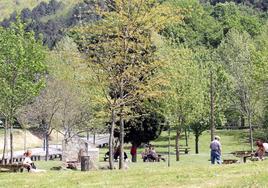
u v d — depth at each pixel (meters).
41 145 80.88
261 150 36.53
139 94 34.03
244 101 65.00
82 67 34.97
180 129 54.59
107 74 33.19
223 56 93.25
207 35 128.62
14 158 52.78
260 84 64.12
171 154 64.44
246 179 19.55
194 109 56.22
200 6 137.50
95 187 20.52
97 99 33.84
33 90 41.78
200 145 82.31
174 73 53.09
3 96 41.41
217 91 73.00
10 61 41.03
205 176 21.72
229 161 39.16
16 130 79.75
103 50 33.22
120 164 33.69
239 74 65.75
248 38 98.12
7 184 22.59
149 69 33.75
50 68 58.12
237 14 138.25
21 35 41.75
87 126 59.03
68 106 57.91
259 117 68.38
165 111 53.75
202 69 70.12
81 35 33.91
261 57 65.25
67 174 25.34
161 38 58.34
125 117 35.69
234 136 89.56
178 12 33.16
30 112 58.69
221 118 72.56
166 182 20.73
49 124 56.00
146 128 51.88
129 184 20.83
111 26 32.69
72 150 46.53
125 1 32.34
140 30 32.75
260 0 168.88
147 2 32.41
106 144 80.81
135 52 33.38
